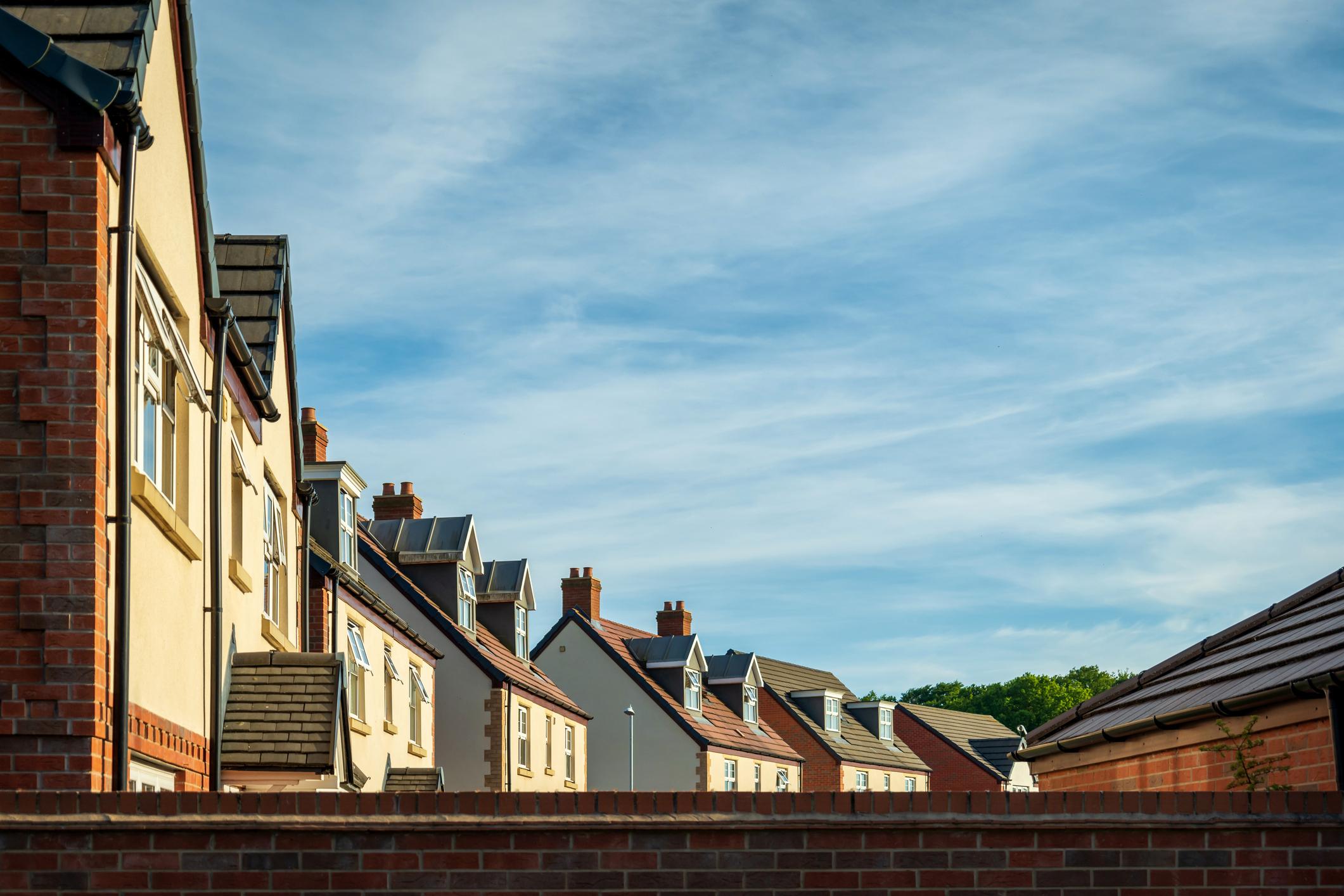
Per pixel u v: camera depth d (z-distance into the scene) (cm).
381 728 2545
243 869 736
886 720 6419
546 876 744
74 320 859
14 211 865
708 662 5259
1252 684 1102
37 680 831
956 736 6938
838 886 751
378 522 3544
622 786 4444
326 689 1358
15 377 854
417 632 3356
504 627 3816
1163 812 765
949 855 756
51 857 730
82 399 855
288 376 1772
